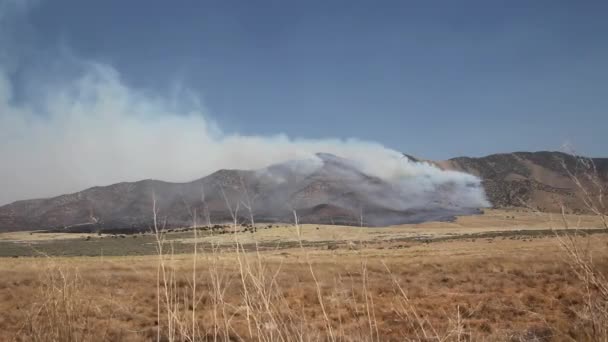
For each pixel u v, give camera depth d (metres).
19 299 8.67
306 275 14.70
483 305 14.95
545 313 12.69
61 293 3.42
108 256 53.03
